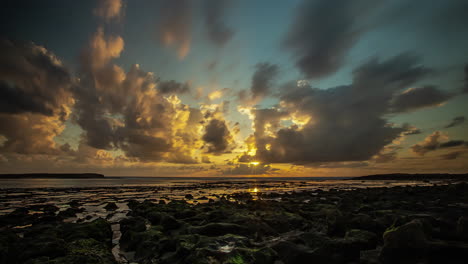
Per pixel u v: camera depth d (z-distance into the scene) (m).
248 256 9.34
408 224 9.77
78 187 72.25
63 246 10.38
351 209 22.69
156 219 19.11
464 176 124.50
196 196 45.03
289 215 18.98
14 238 12.16
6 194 48.53
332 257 9.78
